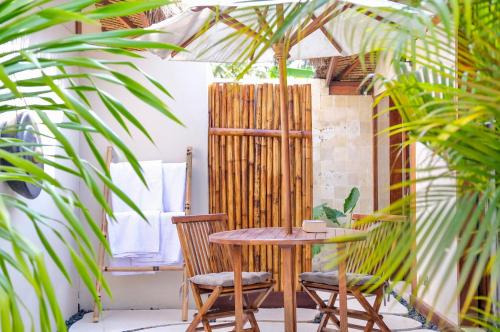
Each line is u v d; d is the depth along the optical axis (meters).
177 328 5.10
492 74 1.44
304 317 5.57
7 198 1.61
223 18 3.97
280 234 4.07
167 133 6.01
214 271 4.63
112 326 5.18
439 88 1.48
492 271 1.18
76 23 5.80
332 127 9.03
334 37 4.58
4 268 1.56
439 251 1.22
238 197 6.14
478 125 1.39
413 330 4.97
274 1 3.08
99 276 1.57
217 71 7.88
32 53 1.48
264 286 4.13
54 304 1.36
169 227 5.62
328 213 8.70
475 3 1.44
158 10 5.19
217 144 6.16
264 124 6.20
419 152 5.75
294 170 6.14
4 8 1.52
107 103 1.66
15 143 1.72
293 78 9.30
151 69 6.02
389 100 7.98
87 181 1.52
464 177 1.38
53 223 5.05
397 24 1.53
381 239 1.60
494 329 1.67
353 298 6.71
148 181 5.74
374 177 8.91
